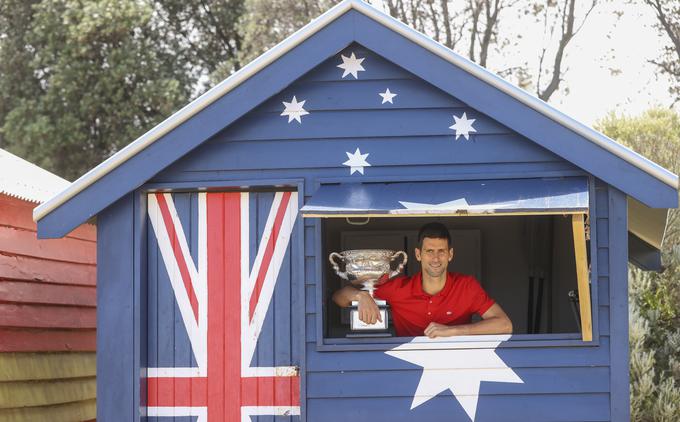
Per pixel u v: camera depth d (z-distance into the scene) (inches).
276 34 956.6
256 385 287.9
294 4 953.5
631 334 477.4
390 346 278.7
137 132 962.7
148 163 283.4
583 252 268.1
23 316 365.1
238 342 289.3
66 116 953.5
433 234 296.0
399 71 286.7
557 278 356.8
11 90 1005.2
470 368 276.8
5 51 1003.9
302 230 285.7
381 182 285.1
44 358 381.4
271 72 282.5
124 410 282.8
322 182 286.2
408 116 286.2
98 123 981.2
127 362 284.4
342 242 379.6
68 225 282.7
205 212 292.7
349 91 287.4
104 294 286.2
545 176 281.3
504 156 283.3
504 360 275.9
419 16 975.0
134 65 961.5
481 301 298.4
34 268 374.9
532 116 276.8
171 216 292.8
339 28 282.2
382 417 277.7
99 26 956.6
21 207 365.4
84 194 283.4
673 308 511.8
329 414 279.1
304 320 282.7
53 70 969.5
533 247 376.8
